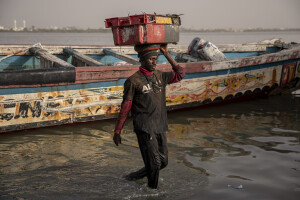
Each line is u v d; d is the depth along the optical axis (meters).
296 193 3.20
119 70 5.71
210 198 3.07
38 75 4.97
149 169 3.16
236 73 7.18
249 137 5.06
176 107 6.56
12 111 4.93
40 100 5.13
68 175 3.60
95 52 8.37
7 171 3.70
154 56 2.98
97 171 3.72
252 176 3.61
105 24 3.18
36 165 3.89
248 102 7.71
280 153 4.35
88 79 5.45
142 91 2.99
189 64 6.39
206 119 6.16
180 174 3.64
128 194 3.14
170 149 4.49
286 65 7.95
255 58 7.29
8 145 4.60
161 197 3.09
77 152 4.36
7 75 4.72
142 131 3.04
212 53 7.42
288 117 6.33
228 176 3.60
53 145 4.63
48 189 3.24
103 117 5.83
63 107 5.36
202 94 6.80
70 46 8.01
